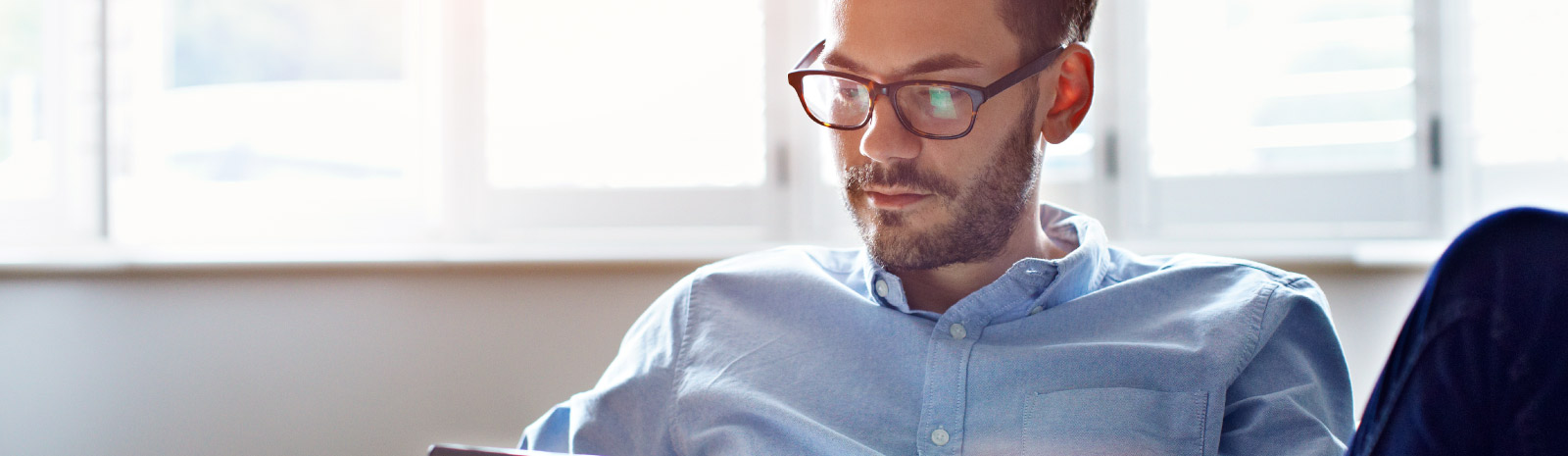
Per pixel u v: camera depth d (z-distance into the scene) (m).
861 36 0.73
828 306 0.85
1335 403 0.80
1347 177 1.84
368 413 1.82
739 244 1.94
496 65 1.99
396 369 1.83
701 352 0.86
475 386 1.82
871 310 0.83
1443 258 0.45
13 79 2.04
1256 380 0.77
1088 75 0.78
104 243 2.04
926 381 0.79
